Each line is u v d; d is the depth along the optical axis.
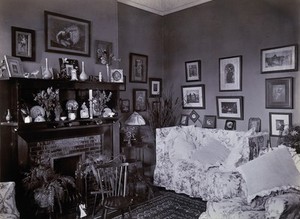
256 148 3.58
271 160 2.51
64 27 3.71
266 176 2.38
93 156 3.81
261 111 4.24
